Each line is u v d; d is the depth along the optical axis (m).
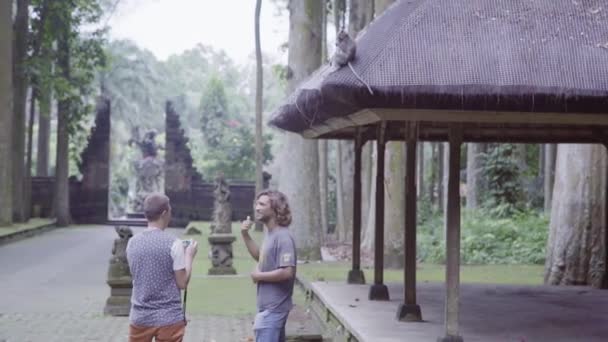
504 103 6.17
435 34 6.49
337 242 26.17
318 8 19.61
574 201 14.12
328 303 10.20
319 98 7.01
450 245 6.98
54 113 53.34
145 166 39.75
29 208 32.06
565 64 6.27
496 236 21.05
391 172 17.78
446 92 6.12
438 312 9.35
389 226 17.77
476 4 6.73
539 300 10.72
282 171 19.67
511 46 6.40
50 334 10.49
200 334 10.56
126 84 56.09
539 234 20.77
